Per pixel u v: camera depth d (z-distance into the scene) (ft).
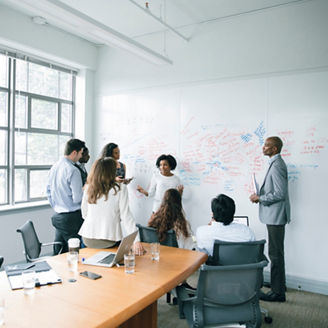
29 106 14.05
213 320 5.94
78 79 16.14
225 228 7.22
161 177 13.20
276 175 10.09
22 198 13.88
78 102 16.14
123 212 7.59
